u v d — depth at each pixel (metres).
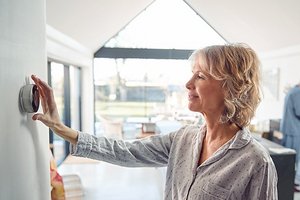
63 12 2.86
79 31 3.89
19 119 0.78
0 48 0.66
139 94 6.25
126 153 1.11
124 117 6.27
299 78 4.17
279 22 3.76
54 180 1.78
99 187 3.63
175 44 6.09
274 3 3.36
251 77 0.85
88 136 1.08
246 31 4.79
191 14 5.96
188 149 1.02
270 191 0.83
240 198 0.83
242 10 4.09
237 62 0.84
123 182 3.82
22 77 0.80
